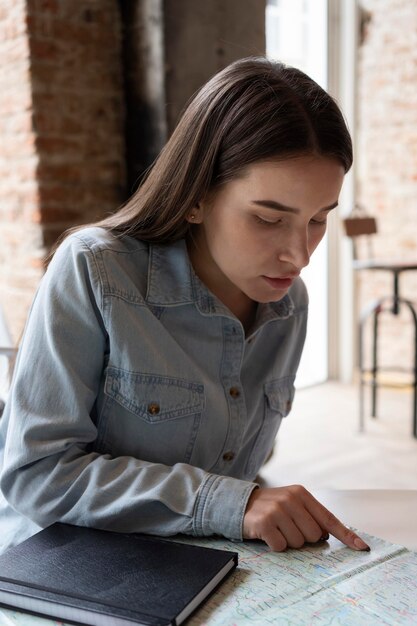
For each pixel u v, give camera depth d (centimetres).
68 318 95
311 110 87
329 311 462
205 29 283
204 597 72
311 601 73
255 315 113
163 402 100
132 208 106
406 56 420
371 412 394
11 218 308
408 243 437
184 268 104
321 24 429
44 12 284
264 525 85
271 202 86
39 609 71
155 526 89
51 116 292
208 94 94
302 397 431
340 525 87
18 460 91
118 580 73
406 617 70
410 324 445
